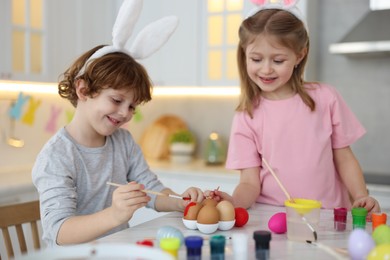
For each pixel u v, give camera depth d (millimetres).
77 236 1035
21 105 2502
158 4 2828
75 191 1253
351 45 2471
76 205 1303
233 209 1011
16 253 2119
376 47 2396
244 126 1502
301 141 1451
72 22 2590
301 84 1494
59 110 2795
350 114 1521
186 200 1166
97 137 1391
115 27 1312
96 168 1364
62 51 2521
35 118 2646
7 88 2479
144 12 2865
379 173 2682
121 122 1286
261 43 1325
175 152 2957
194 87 2797
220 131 3137
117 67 1233
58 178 1203
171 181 2686
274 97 1497
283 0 1432
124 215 1002
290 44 1328
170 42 2818
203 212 971
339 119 1484
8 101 2490
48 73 2422
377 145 2730
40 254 669
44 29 2402
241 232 988
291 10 1414
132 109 1300
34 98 2623
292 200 958
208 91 3088
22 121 2568
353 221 994
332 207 1448
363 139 2766
